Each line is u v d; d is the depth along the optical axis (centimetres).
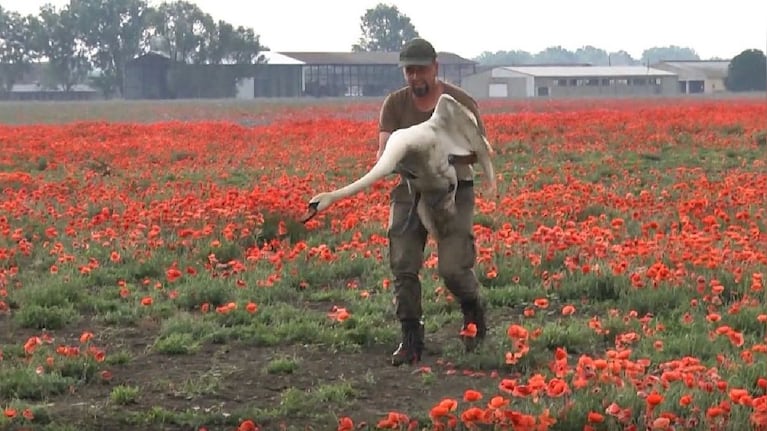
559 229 1647
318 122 5281
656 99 10975
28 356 1169
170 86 15738
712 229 1638
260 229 1858
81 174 3081
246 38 16125
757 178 2491
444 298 1388
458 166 1130
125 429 975
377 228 1858
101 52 17562
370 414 996
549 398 962
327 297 1472
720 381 952
